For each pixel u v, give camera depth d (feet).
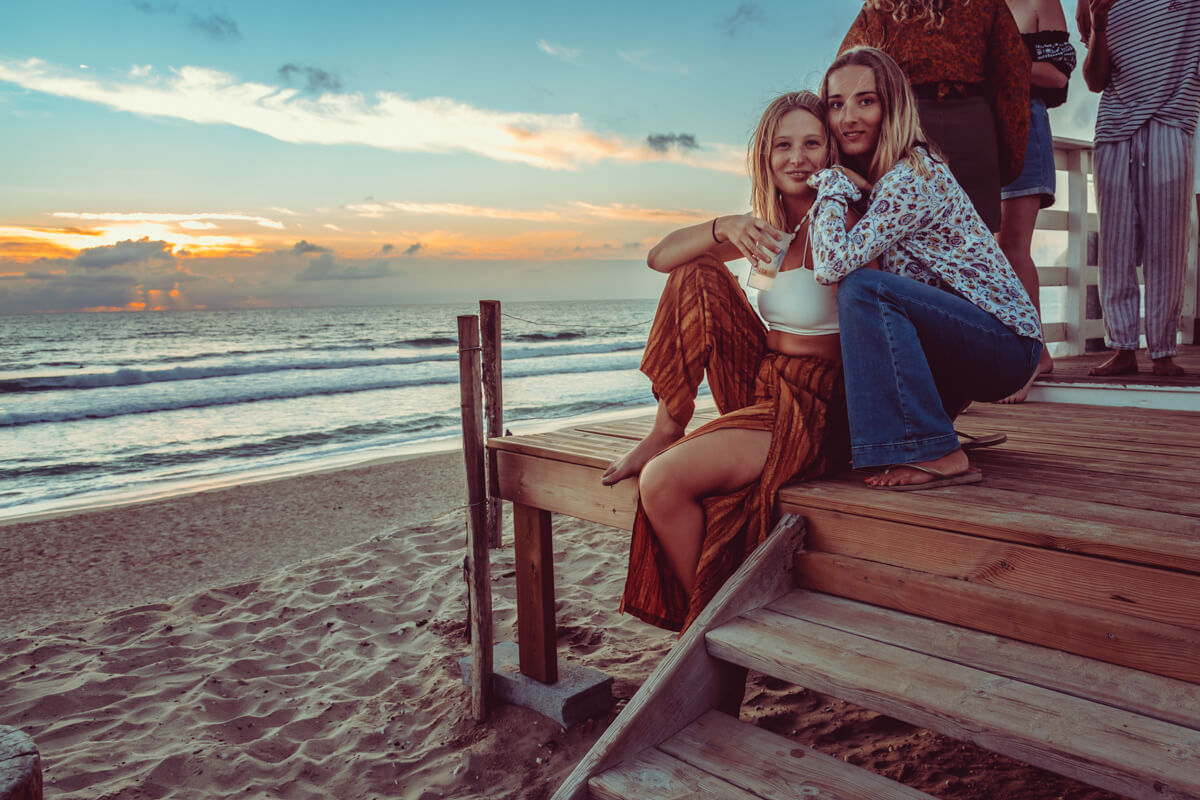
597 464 9.15
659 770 5.65
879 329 7.08
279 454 40.24
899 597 6.33
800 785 5.37
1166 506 6.34
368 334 172.24
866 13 11.68
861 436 7.15
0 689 13.16
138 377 69.21
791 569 6.98
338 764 10.48
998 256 7.63
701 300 8.21
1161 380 13.24
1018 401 13.71
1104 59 13.91
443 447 40.47
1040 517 6.02
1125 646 5.17
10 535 23.12
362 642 14.48
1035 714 4.77
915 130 7.62
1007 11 10.92
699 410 12.83
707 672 6.34
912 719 5.06
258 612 16.31
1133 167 13.70
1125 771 4.22
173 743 11.18
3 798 4.04
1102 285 14.48
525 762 10.02
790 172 8.02
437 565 18.74
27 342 143.95
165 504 26.71
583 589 16.52
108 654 14.40
